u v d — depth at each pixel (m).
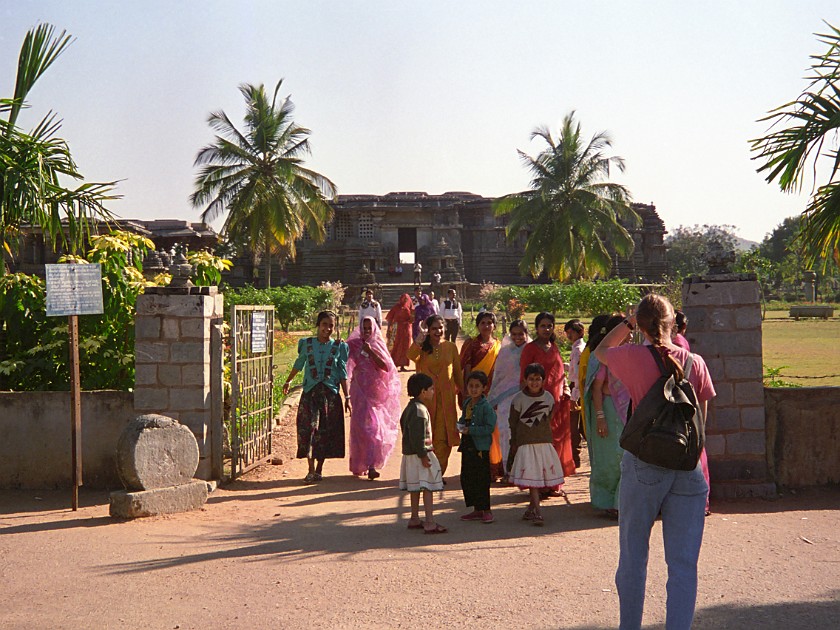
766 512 6.99
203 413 8.38
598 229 49.47
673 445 3.76
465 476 6.89
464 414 6.92
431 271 62.97
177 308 8.38
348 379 9.45
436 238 65.19
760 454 7.59
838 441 7.89
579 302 37.53
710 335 7.60
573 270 49.25
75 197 9.12
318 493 8.32
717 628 4.21
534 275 51.56
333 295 40.69
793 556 5.53
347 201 65.00
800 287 73.25
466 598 4.76
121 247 9.78
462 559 5.62
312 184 47.38
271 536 6.41
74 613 4.64
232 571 5.41
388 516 7.16
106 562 5.69
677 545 3.85
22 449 8.62
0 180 8.80
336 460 10.40
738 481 7.56
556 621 4.35
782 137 8.31
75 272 7.56
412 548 5.97
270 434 10.32
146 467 7.27
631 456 3.98
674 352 4.17
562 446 8.07
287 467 9.87
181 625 4.41
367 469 9.03
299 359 9.17
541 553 5.75
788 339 29.08
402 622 4.38
